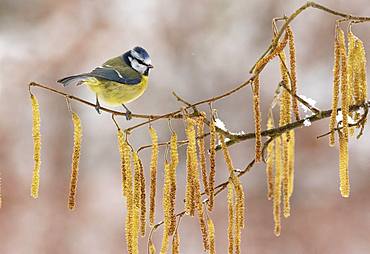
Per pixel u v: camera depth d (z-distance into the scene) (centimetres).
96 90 787
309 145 1606
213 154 512
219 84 1831
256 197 1586
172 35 1908
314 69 1822
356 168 1558
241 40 1917
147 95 1825
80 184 1644
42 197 1582
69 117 1770
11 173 1614
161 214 1492
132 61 814
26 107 1761
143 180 524
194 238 1461
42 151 1700
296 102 548
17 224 1516
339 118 550
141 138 1770
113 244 1513
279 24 1895
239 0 1952
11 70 1792
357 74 543
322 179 1577
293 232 1506
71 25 1911
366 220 1505
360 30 1825
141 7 1947
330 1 1862
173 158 517
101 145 1755
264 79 1748
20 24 1931
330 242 1478
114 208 1590
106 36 1898
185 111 511
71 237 1517
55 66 1822
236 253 515
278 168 593
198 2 1939
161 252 518
